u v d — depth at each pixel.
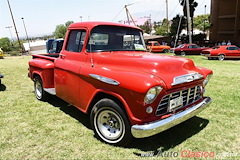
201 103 3.30
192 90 3.22
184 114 2.88
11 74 9.14
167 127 2.71
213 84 6.80
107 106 2.95
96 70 3.18
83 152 2.94
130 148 3.02
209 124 3.81
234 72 9.18
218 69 10.17
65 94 3.96
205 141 3.23
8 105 4.85
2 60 17.17
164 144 3.15
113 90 2.88
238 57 14.77
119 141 2.98
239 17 28.75
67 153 2.91
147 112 2.64
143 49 4.34
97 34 3.64
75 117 4.15
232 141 3.22
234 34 29.50
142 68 2.96
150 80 2.60
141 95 2.55
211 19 33.00
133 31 4.24
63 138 3.31
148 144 3.14
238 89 6.11
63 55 4.09
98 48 3.63
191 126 3.74
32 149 3.01
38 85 5.23
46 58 4.95
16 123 3.86
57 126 3.74
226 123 3.84
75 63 3.67
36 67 4.93
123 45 4.01
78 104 3.62
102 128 3.20
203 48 19.50
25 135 3.41
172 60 3.21
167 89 2.69
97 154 2.89
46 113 4.36
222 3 30.95
